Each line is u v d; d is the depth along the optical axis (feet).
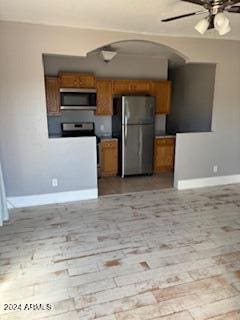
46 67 16.35
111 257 8.25
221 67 14.43
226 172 15.97
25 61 11.23
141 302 6.37
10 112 11.46
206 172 15.52
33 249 8.71
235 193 14.28
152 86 18.29
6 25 10.72
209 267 7.74
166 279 7.21
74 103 16.35
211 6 7.43
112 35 12.03
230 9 7.74
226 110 15.16
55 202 12.90
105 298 6.51
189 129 19.52
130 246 8.89
